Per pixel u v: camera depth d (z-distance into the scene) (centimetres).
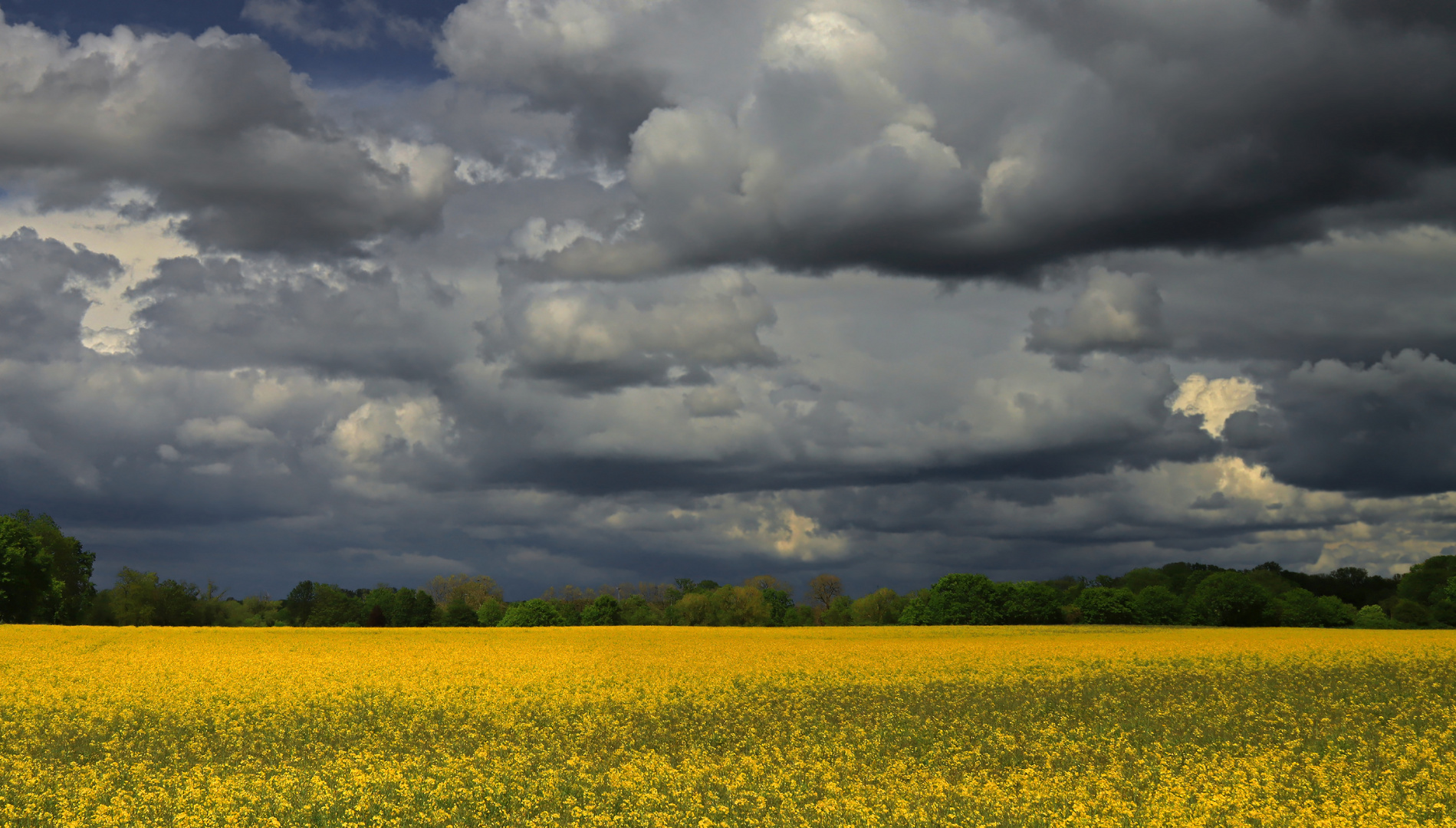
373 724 2509
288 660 3931
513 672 3569
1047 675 3559
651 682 3356
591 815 1507
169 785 1767
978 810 1562
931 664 3919
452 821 1502
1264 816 1487
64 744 2191
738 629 7606
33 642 4938
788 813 1537
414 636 6284
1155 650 4503
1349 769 1855
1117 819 1484
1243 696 2977
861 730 2378
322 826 1477
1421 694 2948
